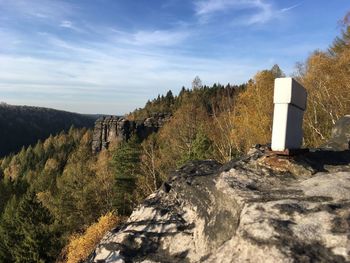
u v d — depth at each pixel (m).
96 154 102.44
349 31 35.22
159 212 5.20
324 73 29.45
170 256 4.54
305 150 5.72
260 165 5.38
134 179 38.97
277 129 5.44
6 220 36.34
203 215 4.86
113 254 4.76
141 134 103.69
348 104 27.55
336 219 3.81
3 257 33.47
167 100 124.62
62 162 104.44
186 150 37.06
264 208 4.17
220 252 3.97
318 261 3.38
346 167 5.42
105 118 103.00
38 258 31.30
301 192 4.51
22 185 70.75
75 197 37.78
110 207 38.44
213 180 5.21
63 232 36.34
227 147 31.50
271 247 3.62
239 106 37.97
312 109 29.19
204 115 52.66
